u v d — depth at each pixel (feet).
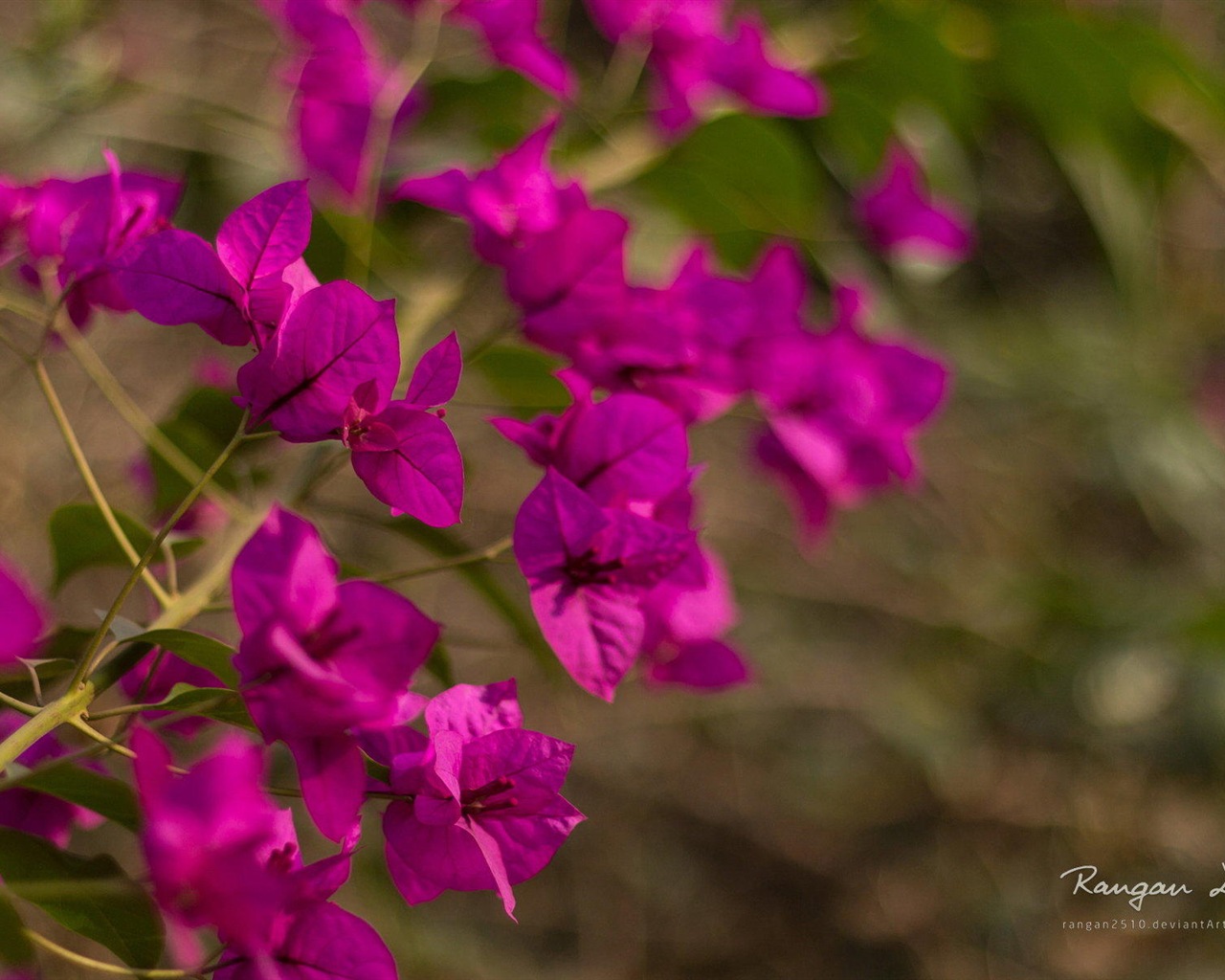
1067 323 10.52
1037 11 4.72
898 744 11.31
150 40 7.61
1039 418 11.48
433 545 4.08
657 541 3.76
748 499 12.30
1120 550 11.94
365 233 4.24
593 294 3.94
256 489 4.23
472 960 10.54
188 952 3.57
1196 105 4.85
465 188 4.01
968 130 4.93
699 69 4.51
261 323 3.73
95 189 3.88
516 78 4.57
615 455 3.85
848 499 4.25
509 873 3.68
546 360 4.20
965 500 12.18
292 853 3.64
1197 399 10.88
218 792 3.48
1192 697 10.17
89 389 9.05
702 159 4.58
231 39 7.99
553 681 4.10
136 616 8.66
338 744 3.60
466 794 3.68
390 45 5.12
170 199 3.92
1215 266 10.82
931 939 11.84
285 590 3.59
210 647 3.62
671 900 12.05
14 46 5.73
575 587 3.76
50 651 3.84
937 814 12.05
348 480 9.09
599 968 11.62
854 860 12.20
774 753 12.40
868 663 11.96
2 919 3.57
